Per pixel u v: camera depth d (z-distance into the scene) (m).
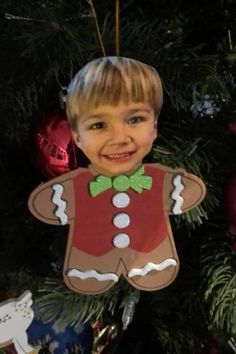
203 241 0.50
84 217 0.44
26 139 0.48
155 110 0.42
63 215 0.44
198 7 0.50
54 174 0.45
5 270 0.56
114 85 0.40
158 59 0.45
